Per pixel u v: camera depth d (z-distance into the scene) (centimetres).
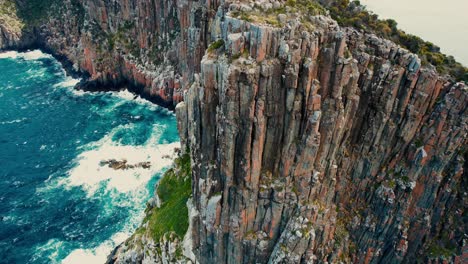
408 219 5816
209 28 7425
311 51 4569
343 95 5025
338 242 5831
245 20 4638
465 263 5684
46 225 9269
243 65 4419
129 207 9744
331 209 5738
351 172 5872
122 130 12712
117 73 15062
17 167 11062
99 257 8475
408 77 5144
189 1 10531
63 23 17275
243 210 5144
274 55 4525
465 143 5444
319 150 5100
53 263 8362
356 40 5447
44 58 18025
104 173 10788
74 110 13862
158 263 6556
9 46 18388
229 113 4556
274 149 4991
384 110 5356
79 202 9906
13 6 18838
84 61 15788
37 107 13988
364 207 5931
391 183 5600
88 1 15275
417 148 5403
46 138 12300
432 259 5828
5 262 8375
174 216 6819
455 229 5797
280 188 5050
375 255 6041
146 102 14375
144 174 10719
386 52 5250
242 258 5572
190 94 5566
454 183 5606
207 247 5759
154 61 14112
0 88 15138
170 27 13325
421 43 5906
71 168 11019
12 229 9156
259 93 4519
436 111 5250
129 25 14950
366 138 5609
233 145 4766
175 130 12688
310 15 5012
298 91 4650
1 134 12419
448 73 5419
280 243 5284
